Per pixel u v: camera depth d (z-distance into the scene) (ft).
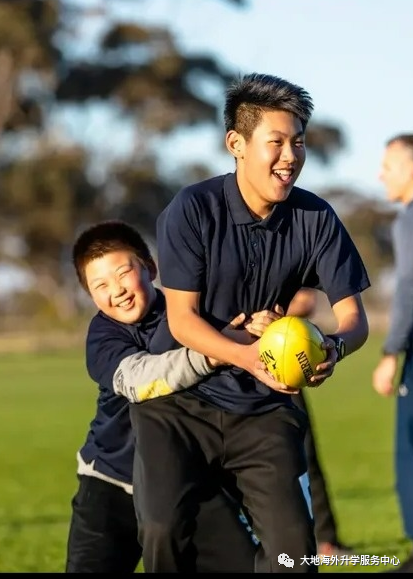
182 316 31.99
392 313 45.73
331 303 33.47
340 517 60.59
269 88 31.35
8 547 53.01
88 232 34.63
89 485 34.63
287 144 31.32
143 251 34.88
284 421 32.24
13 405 155.33
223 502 31.94
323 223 32.83
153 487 31.30
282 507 31.12
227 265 32.22
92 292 34.45
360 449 98.53
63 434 117.60
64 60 356.59
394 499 67.92
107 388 33.86
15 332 368.07
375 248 451.12
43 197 351.46
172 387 31.94
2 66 352.08
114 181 361.10
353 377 211.20
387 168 47.26
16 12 348.38
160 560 31.12
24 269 357.82
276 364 30.94
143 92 355.36
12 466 89.61
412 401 45.01
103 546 34.32
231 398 32.14
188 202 32.19
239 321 32.50
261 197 31.86
